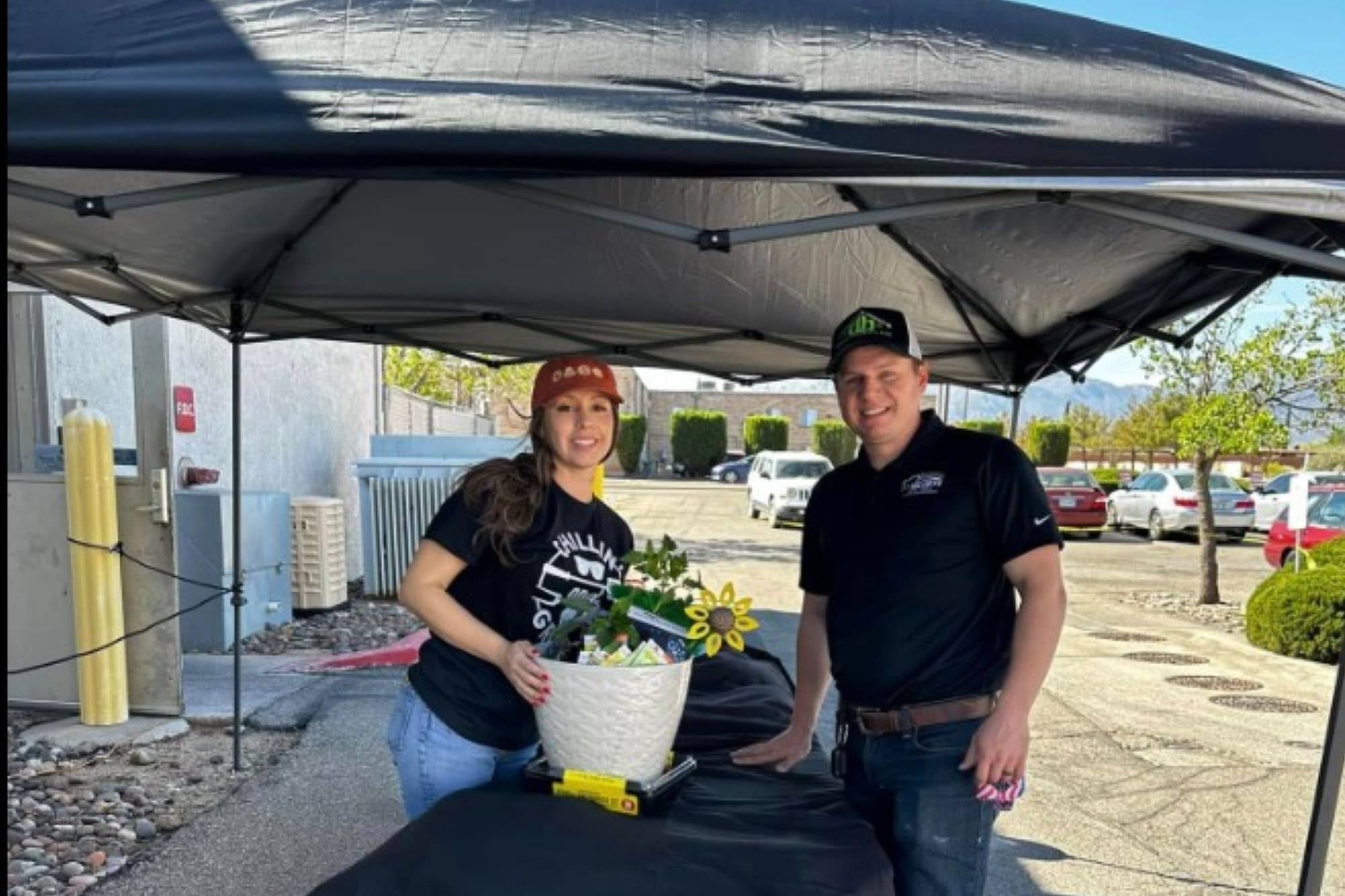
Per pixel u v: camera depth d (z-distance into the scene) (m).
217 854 3.09
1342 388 7.92
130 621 4.29
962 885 1.81
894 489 1.89
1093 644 6.86
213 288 3.35
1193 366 8.24
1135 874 3.19
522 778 1.74
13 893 2.80
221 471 6.85
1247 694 5.51
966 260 2.72
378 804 3.51
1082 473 15.59
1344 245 1.57
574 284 3.24
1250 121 1.26
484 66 1.24
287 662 5.57
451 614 1.69
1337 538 7.85
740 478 28.23
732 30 1.29
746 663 2.97
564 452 1.78
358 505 9.52
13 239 2.61
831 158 1.23
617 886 1.32
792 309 3.39
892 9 1.33
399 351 17.14
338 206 2.56
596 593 1.80
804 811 1.73
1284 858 3.32
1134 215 1.43
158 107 1.20
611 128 1.21
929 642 1.83
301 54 1.24
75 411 4.09
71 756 3.92
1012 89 1.27
